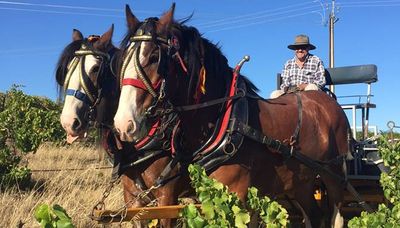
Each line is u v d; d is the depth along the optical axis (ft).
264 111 14.44
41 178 29.66
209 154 12.87
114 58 14.71
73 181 24.77
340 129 16.94
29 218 18.26
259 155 13.69
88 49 14.96
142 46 11.99
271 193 14.48
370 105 21.62
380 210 10.75
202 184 9.00
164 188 12.94
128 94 11.66
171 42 12.46
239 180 13.15
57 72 15.17
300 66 20.83
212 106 13.32
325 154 16.05
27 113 33.65
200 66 13.20
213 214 8.54
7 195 21.53
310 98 16.49
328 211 17.49
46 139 36.96
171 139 12.88
